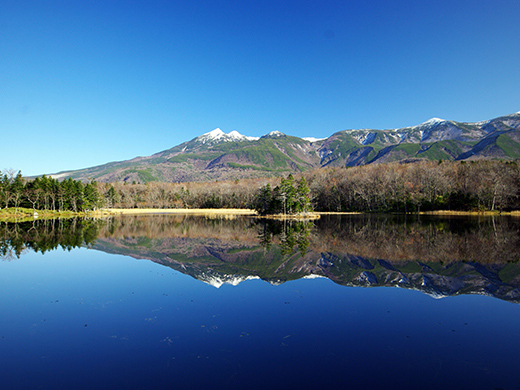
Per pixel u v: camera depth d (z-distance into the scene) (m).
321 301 18.27
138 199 167.50
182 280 23.06
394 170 122.31
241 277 24.05
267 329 14.22
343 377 10.30
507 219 77.19
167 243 43.41
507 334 13.77
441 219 81.00
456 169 111.06
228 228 65.44
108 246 39.81
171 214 121.75
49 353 12.05
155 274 24.98
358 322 15.09
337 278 23.69
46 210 103.06
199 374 10.52
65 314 16.08
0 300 18.28
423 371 10.69
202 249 38.06
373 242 41.81
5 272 25.36
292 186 100.44
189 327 14.45
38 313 16.23
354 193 116.31
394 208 109.88
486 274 24.59
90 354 11.93
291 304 17.72
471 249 35.69
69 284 21.88
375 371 10.69
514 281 22.69
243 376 10.34
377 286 21.48
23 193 96.88
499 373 10.61
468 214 94.12
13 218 86.00
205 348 12.40
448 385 9.87
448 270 25.92
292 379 10.19
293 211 101.31
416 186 105.62
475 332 13.98
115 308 16.95
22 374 10.60
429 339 13.23
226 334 13.69
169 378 10.28
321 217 97.06
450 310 16.80
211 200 157.50
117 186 170.38
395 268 26.80
